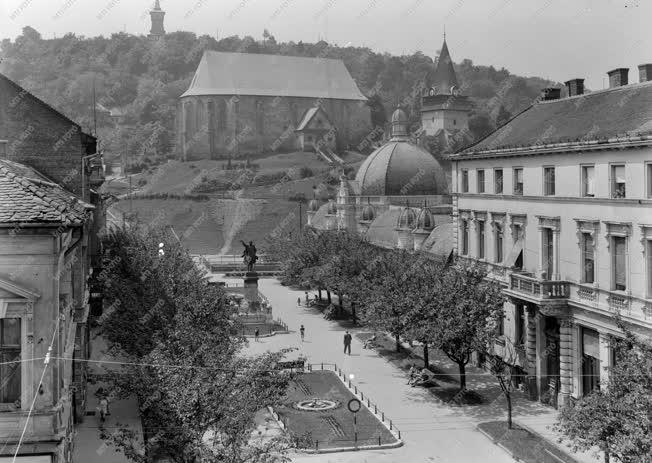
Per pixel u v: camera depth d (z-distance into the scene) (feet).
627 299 144.25
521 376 187.11
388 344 252.01
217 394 102.53
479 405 176.65
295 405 178.09
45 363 77.66
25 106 148.15
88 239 170.60
